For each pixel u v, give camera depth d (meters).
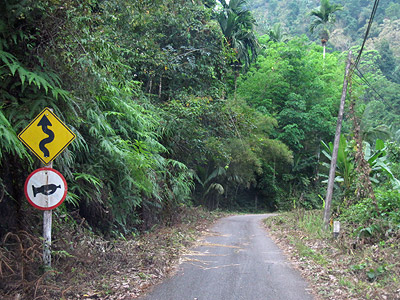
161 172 12.04
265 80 30.39
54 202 5.48
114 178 9.20
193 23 15.73
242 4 26.23
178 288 5.88
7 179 6.17
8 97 5.95
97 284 5.80
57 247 6.20
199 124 14.95
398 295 5.34
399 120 33.94
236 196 34.16
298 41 33.28
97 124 8.00
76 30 6.45
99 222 8.77
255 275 6.84
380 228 9.92
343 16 66.56
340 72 36.53
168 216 13.65
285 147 27.94
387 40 54.34
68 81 6.69
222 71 17.31
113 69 8.41
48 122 5.47
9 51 6.09
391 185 15.38
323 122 32.16
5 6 5.57
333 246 9.67
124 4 8.92
